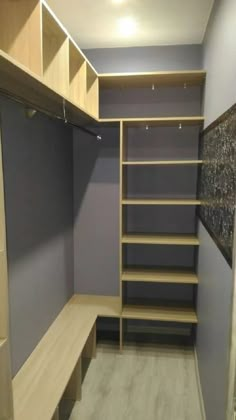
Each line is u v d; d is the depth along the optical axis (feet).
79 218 10.98
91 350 9.37
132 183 10.61
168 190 10.48
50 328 8.64
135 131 10.41
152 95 10.27
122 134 9.14
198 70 9.18
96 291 11.16
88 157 10.71
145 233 10.47
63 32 6.21
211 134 7.04
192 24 8.47
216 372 5.72
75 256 11.12
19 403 5.87
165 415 7.30
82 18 8.12
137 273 9.87
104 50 10.21
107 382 8.41
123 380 8.50
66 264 10.24
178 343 10.29
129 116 10.41
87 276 11.15
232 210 4.49
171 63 10.02
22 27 5.14
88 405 7.60
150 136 10.38
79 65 7.85
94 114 9.09
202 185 8.61
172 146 10.33
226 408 4.65
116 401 7.73
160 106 10.27
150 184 10.54
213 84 7.10
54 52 6.43
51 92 5.81
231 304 4.43
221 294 5.42
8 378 3.95
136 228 10.74
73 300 10.64
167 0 7.22
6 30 5.18
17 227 6.63
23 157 6.84
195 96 10.08
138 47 10.09
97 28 8.70
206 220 7.57
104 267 11.05
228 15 5.35
